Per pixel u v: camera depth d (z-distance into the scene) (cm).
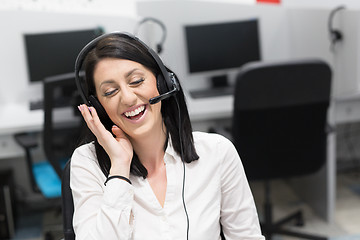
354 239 265
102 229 107
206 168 121
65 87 279
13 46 305
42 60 304
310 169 242
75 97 229
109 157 117
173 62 318
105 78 109
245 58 320
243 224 125
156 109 114
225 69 317
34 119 269
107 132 115
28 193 330
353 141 368
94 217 112
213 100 289
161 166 122
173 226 115
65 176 125
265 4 325
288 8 327
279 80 215
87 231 110
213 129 260
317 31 301
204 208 118
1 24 302
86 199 114
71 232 122
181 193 118
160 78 115
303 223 283
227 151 125
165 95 112
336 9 284
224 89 310
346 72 285
